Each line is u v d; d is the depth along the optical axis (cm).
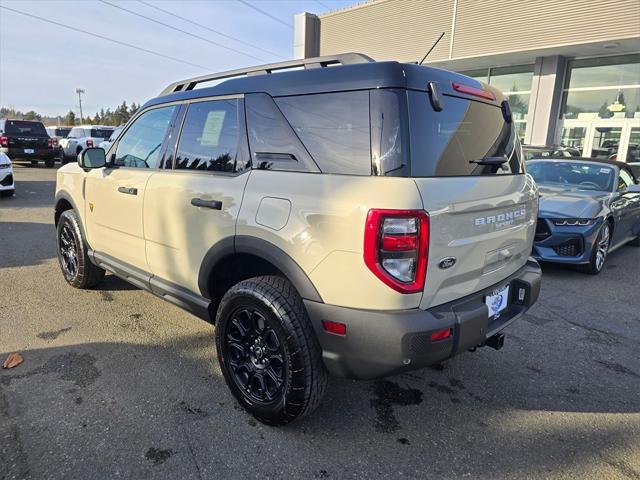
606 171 674
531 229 306
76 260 454
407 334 209
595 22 1224
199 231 287
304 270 230
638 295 504
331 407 282
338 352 225
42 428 252
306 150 242
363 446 247
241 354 271
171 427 257
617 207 624
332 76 239
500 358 351
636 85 1341
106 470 223
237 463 231
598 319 432
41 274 513
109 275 515
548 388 310
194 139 308
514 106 1614
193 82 334
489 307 265
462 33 1500
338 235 215
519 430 264
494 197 253
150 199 326
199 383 303
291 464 232
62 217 453
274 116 258
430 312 220
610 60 1378
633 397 301
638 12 1154
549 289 518
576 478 227
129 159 371
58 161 2244
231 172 277
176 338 366
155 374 312
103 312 413
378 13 1731
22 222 788
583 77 1441
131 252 361
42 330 374
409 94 223
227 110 286
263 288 245
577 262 550
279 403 248
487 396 299
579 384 316
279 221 239
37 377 303
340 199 218
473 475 228
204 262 285
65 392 287
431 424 268
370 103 223
